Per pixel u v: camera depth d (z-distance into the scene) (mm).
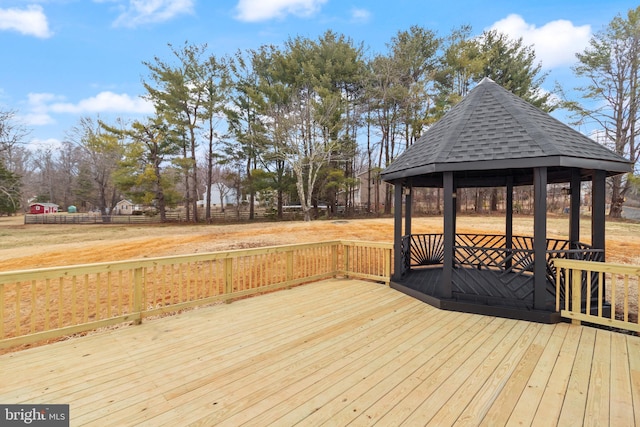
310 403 2342
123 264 3977
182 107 22359
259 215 28703
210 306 4852
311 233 12953
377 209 25188
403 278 6055
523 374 2748
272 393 2480
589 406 2277
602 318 3732
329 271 6816
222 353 3215
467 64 20109
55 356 3143
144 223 24516
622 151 18344
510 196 6305
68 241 13352
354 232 12992
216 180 39531
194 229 17609
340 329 3869
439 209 26188
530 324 3992
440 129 5512
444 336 3625
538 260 4121
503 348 3289
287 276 5922
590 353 3156
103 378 2721
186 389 2547
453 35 21281
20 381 2664
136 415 2205
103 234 16047
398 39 21859
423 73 21844
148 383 2639
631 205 25500
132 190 23781
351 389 2529
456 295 4707
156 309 4238
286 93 20984
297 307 4781
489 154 4273
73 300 3588
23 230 19422
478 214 21453
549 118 5078
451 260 4703
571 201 4859
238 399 2400
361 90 22719
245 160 25547
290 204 31875
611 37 17641
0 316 3170
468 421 2121
